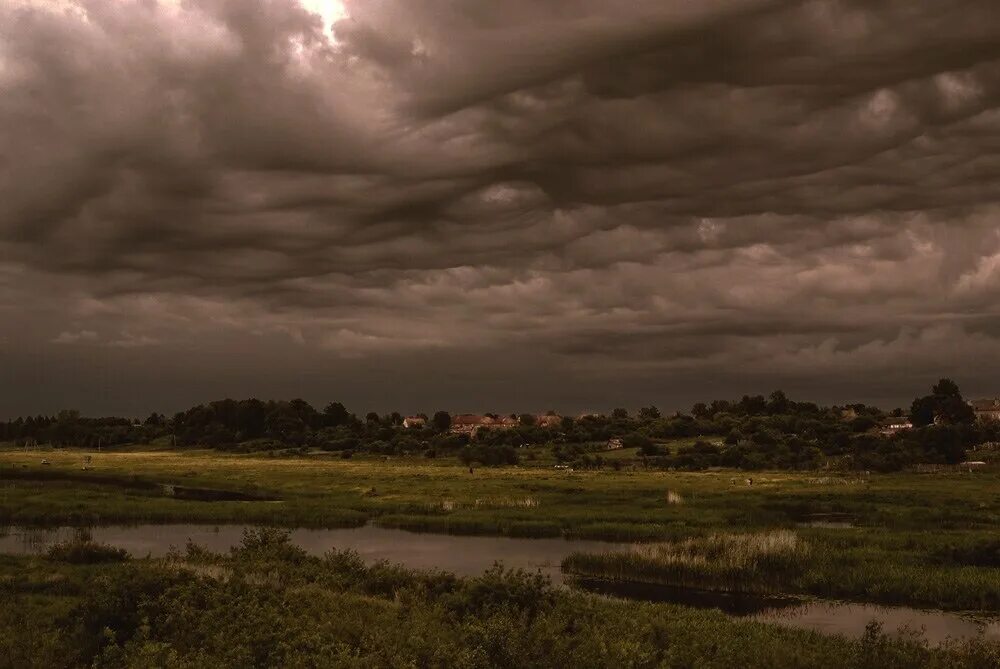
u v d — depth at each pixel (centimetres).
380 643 1728
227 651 1541
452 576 2681
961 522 5319
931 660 1923
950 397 18412
